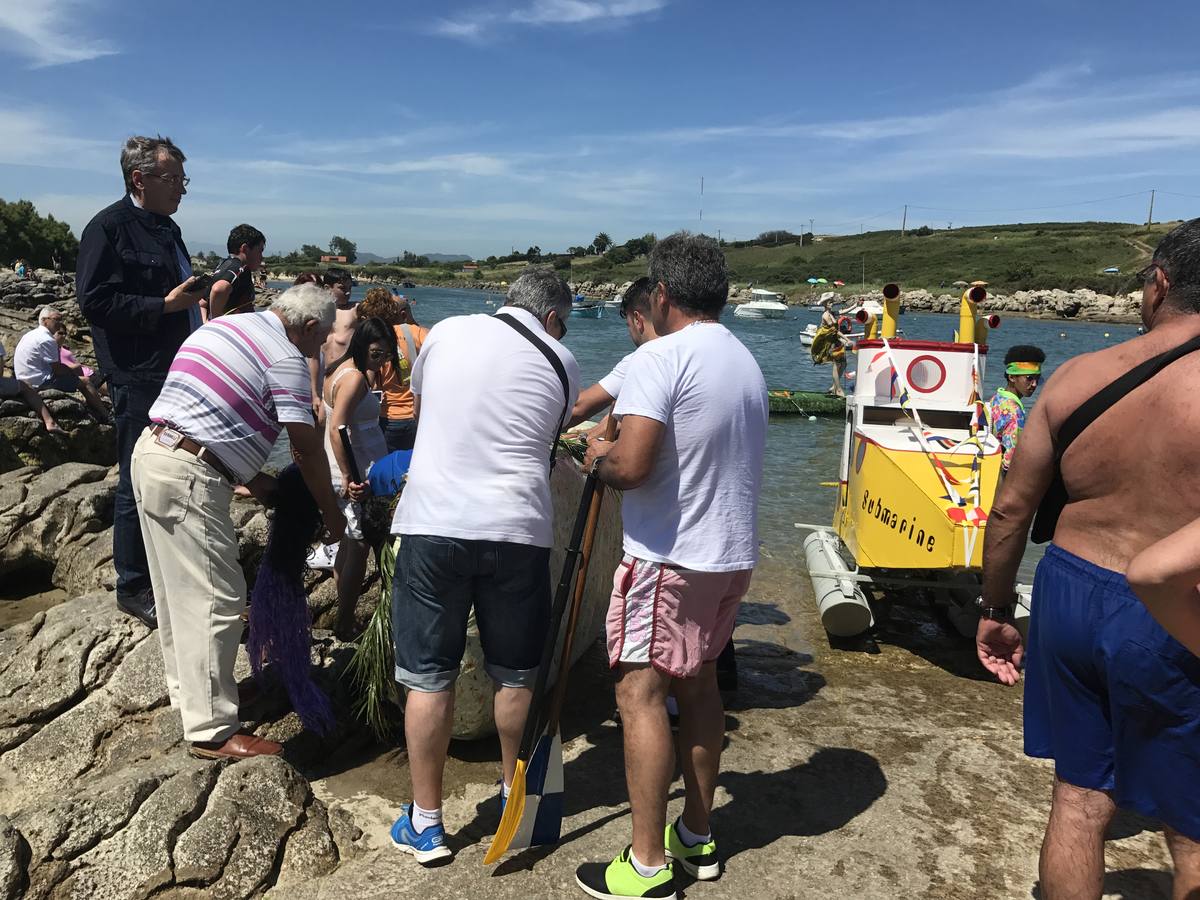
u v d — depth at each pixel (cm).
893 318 588
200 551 333
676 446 272
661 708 282
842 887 298
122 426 427
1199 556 178
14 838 282
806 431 1366
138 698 380
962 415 570
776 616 577
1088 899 232
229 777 321
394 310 579
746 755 386
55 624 423
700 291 286
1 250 7394
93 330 429
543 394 305
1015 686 469
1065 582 226
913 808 346
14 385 969
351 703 398
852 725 418
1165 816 216
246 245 512
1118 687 215
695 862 300
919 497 489
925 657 511
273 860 298
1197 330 217
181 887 284
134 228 428
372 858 309
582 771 371
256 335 341
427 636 299
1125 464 216
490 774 368
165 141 426
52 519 581
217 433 329
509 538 295
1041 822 338
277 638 358
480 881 296
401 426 577
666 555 274
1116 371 223
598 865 294
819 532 645
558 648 420
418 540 295
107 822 295
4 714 373
